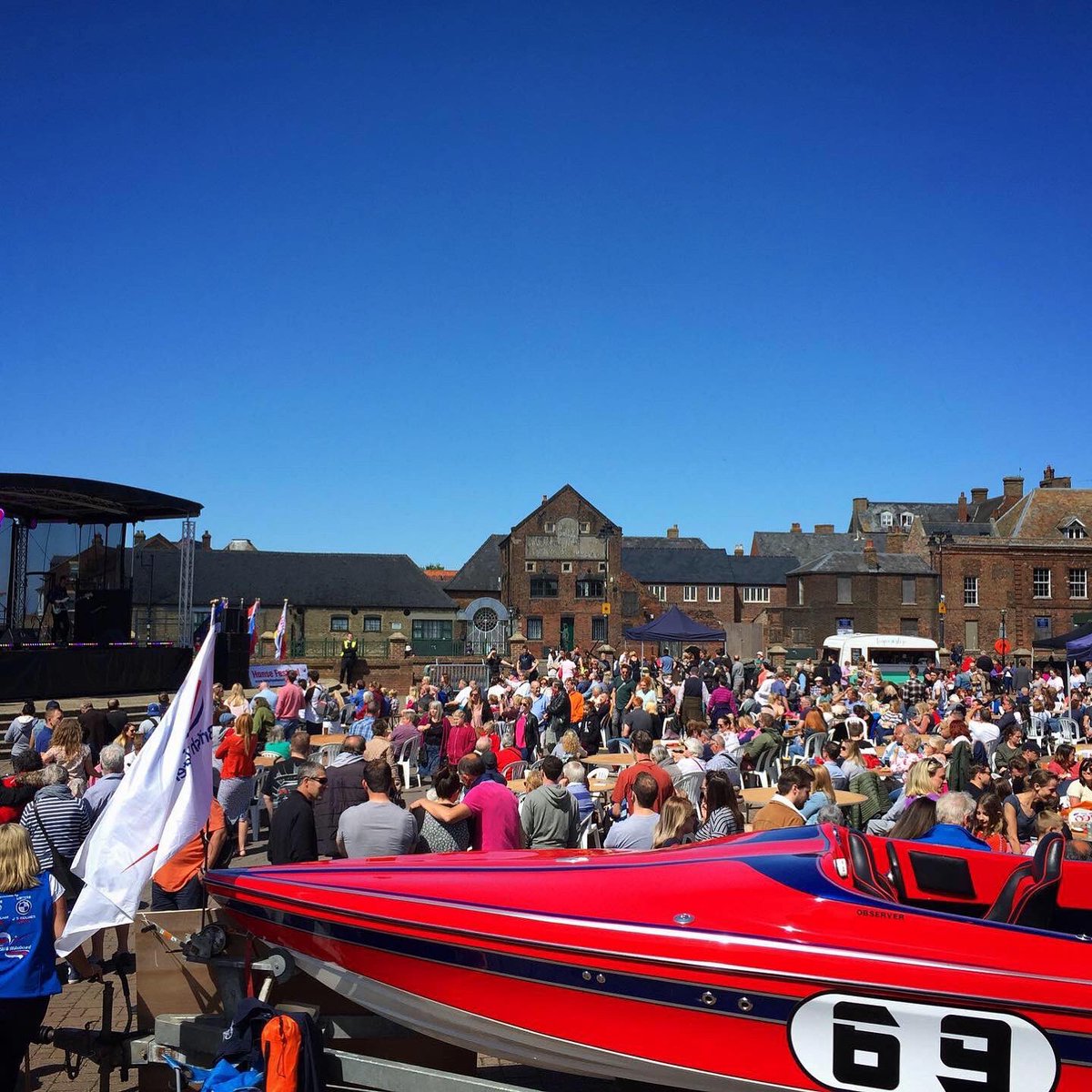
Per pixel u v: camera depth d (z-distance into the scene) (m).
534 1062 4.85
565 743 10.31
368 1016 5.20
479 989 4.78
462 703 19.80
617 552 66.06
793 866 4.74
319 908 4.98
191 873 7.36
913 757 13.27
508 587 65.56
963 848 5.37
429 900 4.87
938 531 67.12
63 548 25.39
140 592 48.44
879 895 4.68
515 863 5.34
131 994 6.93
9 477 20.80
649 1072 4.55
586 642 65.25
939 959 4.20
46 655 21.36
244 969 5.17
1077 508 62.97
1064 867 5.27
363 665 34.00
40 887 4.96
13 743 15.41
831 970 4.23
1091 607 59.97
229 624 26.14
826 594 63.12
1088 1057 4.02
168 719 5.57
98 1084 5.50
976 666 33.28
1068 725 22.00
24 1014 4.81
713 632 30.94
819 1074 4.25
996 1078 4.08
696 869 4.88
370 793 6.64
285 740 13.24
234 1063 4.57
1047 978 4.09
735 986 4.34
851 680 30.58
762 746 13.22
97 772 11.07
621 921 4.57
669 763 10.91
